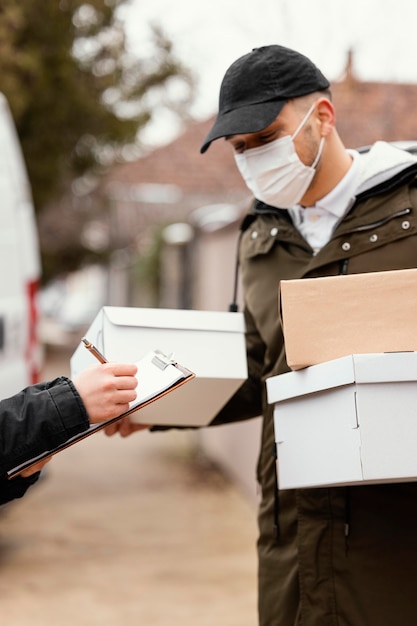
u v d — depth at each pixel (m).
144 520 5.79
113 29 9.62
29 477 1.81
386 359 1.83
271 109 2.17
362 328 1.93
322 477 1.96
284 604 2.21
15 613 4.12
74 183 13.97
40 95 9.48
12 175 4.96
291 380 2.03
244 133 2.14
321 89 2.24
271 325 2.30
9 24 8.10
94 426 1.75
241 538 5.36
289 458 2.09
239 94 2.20
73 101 9.83
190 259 8.91
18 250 4.90
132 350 2.11
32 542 5.30
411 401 1.84
